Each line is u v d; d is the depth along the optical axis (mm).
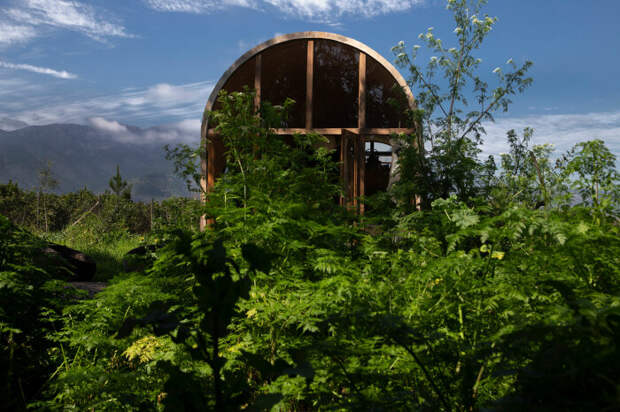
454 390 1871
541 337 1256
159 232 5855
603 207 2895
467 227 2621
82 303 3207
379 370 2037
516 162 6312
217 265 1141
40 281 3305
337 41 8852
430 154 6312
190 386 1211
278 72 9609
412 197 6098
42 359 2951
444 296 2371
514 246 2736
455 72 6703
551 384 1152
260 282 3252
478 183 5957
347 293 2459
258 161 4516
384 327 1493
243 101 5379
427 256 3225
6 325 2672
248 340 2807
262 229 3195
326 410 1925
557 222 2211
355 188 8523
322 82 9625
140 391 2488
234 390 1279
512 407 1180
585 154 3322
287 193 4465
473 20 6516
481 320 2203
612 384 1086
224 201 4082
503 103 6496
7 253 3232
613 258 2229
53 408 2266
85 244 12258
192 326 1230
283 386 1981
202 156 8555
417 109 6703
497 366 1702
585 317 1219
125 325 1236
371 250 3262
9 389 2455
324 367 1943
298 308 2570
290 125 9531
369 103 9500
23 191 20828
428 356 2027
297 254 3617
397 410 1730
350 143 8750
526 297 2020
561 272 2225
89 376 2354
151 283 3188
